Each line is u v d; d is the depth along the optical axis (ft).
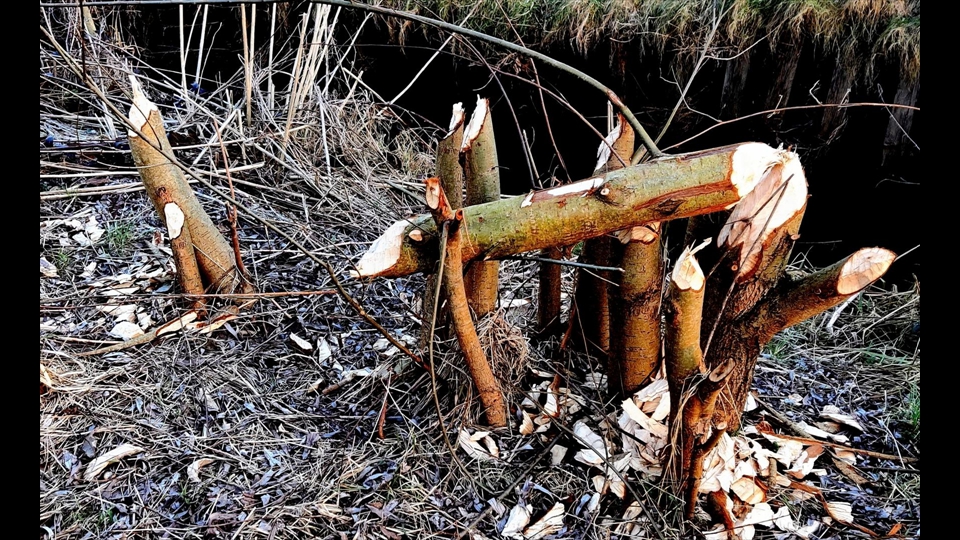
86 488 5.93
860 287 4.74
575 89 11.80
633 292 5.82
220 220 9.78
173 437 6.53
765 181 5.10
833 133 9.70
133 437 6.47
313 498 5.96
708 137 10.79
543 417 6.70
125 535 5.53
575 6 11.02
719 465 5.68
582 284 6.93
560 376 7.05
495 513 5.87
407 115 13.76
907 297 9.45
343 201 10.56
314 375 7.53
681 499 5.63
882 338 8.94
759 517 5.70
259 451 6.46
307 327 8.20
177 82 13.83
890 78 9.18
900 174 9.41
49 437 6.31
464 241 5.54
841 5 9.27
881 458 6.63
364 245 9.91
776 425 6.91
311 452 6.48
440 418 5.80
